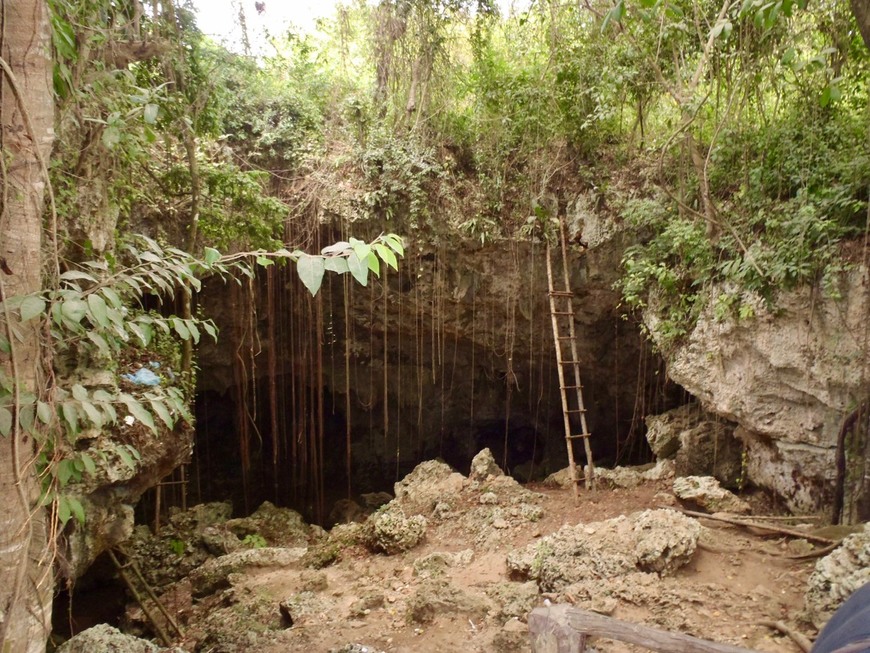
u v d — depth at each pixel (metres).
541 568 4.71
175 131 5.89
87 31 3.66
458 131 8.70
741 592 4.24
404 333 9.49
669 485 7.06
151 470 5.20
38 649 2.46
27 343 2.24
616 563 4.55
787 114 6.21
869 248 4.76
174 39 5.53
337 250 2.36
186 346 6.11
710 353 6.33
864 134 5.52
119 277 2.50
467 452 11.24
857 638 1.04
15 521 2.25
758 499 6.52
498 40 8.75
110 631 3.92
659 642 2.18
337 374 9.91
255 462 10.20
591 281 8.59
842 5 5.48
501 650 3.80
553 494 7.27
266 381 9.76
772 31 5.66
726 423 7.18
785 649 3.51
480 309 9.03
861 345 4.86
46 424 2.37
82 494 4.39
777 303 5.46
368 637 4.25
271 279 8.26
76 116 3.91
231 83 8.05
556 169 8.45
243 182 6.86
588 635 2.29
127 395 2.65
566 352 9.40
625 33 6.15
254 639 4.37
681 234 6.46
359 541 6.46
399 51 8.49
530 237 8.55
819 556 4.52
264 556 6.34
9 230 2.15
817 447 5.48
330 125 8.60
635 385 9.68
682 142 7.00
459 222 8.45
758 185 5.99
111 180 4.84
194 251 6.47
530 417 10.78
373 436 10.84
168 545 7.22
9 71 2.02
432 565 5.39
